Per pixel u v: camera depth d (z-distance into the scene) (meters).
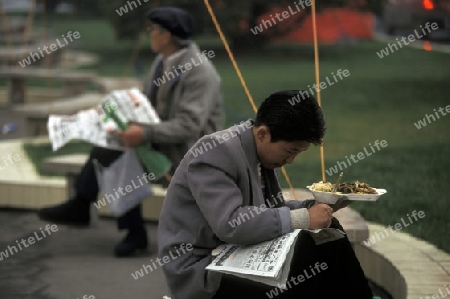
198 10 51.31
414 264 9.06
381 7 56.31
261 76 39.19
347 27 62.88
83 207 11.33
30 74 29.97
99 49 58.44
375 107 27.42
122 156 10.97
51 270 10.81
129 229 11.42
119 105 10.95
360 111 26.47
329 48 56.97
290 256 6.22
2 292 9.88
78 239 12.36
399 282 8.76
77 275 10.59
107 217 13.61
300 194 10.86
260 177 6.78
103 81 27.94
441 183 14.42
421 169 15.88
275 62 48.47
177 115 10.74
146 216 13.11
